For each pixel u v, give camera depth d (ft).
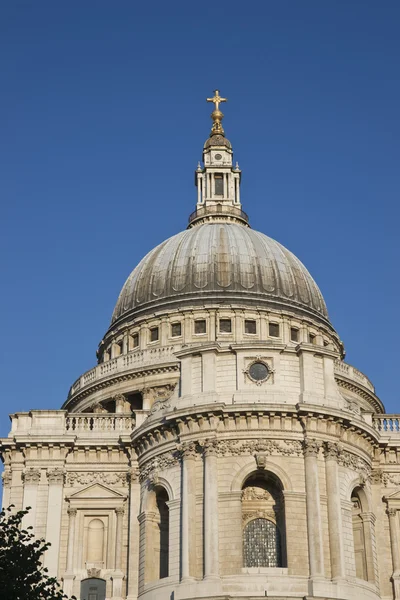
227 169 463.83
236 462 274.77
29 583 200.95
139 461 300.61
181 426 280.92
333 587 261.65
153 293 404.57
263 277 403.34
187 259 408.87
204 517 268.21
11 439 307.99
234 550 264.31
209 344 288.92
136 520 296.92
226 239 415.64
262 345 288.30
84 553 297.74
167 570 285.02
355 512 293.64
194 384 287.07
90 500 302.86
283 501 273.75
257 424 278.26
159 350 376.48
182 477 276.62
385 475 307.17
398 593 291.38
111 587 291.38
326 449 280.31
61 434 308.40
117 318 413.18
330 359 293.84
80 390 389.19
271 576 260.83
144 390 368.68
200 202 460.96
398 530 299.99
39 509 300.81
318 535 266.98
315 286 426.10
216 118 483.92
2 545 203.41
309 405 278.46
